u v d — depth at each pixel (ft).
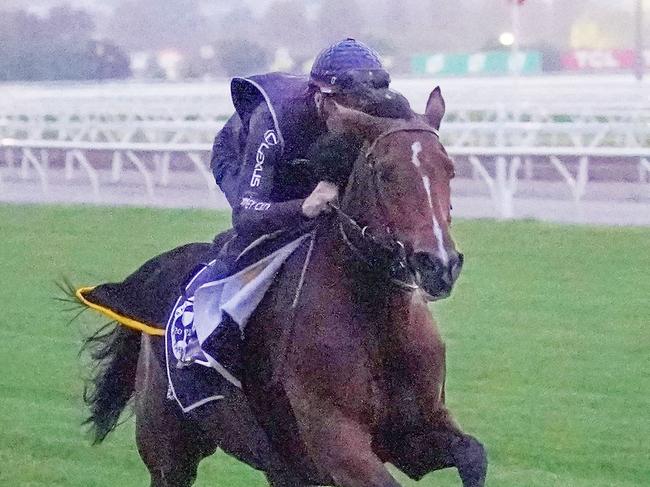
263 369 16.80
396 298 15.58
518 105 75.25
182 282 18.99
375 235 15.05
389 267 15.17
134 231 58.70
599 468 24.91
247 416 17.42
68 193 76.33
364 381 15.57
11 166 87.97
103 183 79.97
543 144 81.20
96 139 95.66
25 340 38.24
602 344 34.86
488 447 26.32
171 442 19.93
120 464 26.76
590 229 53.83
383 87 15.74
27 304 43.55
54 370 34.50
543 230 54.03
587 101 77.56
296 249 16.67
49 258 52.34
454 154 61.98
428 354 15.90
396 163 14.37
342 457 15.35
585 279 43.75
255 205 16.24
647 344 34.76
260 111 16.57
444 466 16.21
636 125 71.26
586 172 63.10
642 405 29.14
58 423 29.66
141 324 19.88
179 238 56.18
